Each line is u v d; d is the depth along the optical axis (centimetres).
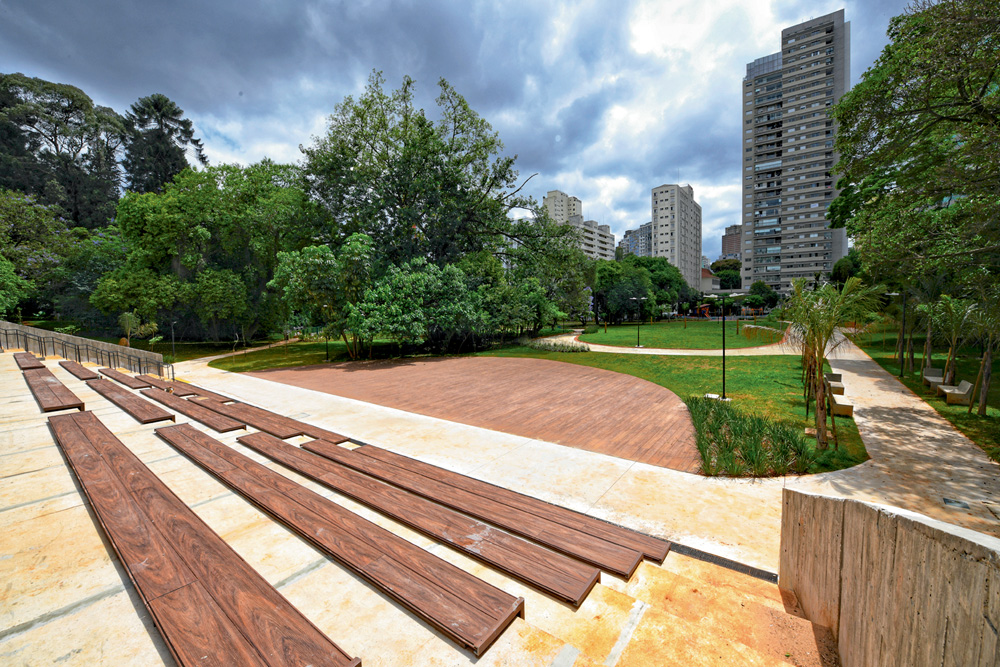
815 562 324
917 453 793
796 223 8100
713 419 967
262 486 449
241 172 3431
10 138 4581
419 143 2634
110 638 229
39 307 3772
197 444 600
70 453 520
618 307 5156
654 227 12494
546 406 1212
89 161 5166
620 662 240
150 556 291
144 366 1794
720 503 602
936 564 163
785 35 8062
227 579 264
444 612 250
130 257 2914
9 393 970
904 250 1060
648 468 735
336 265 2241
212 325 3372
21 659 212
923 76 914
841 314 792
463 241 3097
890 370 1706
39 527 360
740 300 6888
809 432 910
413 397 1343
